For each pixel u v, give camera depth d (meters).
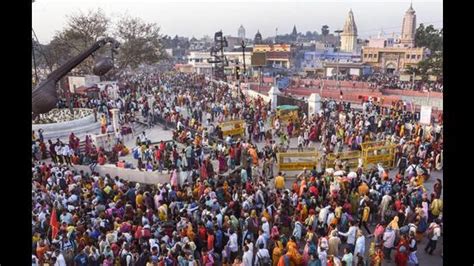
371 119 26.06
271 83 59.31
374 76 66.88
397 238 11.07
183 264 9.35
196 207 12.24
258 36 105.81
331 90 52.88
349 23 102.62
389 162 19.86
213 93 41.78
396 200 12.90
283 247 10.51
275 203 13.19
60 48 48.62
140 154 19.91
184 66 95.38
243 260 10.04
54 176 15.27
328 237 10.73
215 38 58.34
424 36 69.62
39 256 9.79
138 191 13.55
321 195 14.16
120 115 29.41
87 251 9.59
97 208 12.15
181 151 20.77
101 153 19.48
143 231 10.54
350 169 18.39
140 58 58.00
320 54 91.56
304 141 24.53
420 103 42.91
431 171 19.16
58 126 26.09
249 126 26.19
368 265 10.89
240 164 19.27
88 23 51.00
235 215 12.40
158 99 34.91
